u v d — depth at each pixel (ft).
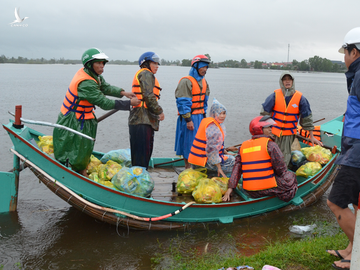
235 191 20.66
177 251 16.17
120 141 39.68
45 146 19.43
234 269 12.41
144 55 18.76
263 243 17.04
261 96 108.58
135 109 18.90
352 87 11.54
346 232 11.93
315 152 23.38
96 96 16.94
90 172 20.07
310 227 18.70
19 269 14.85
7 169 28.25
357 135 11.25
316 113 70.08
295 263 12.96
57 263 15.33
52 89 112.06
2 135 38.91
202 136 19.33
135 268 14.92
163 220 17.83
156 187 20.39
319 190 21.94
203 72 21.07
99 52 17.20
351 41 11.63
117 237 17.65
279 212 20.22
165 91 117.91
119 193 16.81
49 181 17.28
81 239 17.51
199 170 20.58
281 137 23.00
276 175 18.88
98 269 14.89
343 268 12.14
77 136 17.48
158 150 36.42
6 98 80.64
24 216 20.17
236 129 48.24
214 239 17.40
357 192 11.42
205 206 17.88
